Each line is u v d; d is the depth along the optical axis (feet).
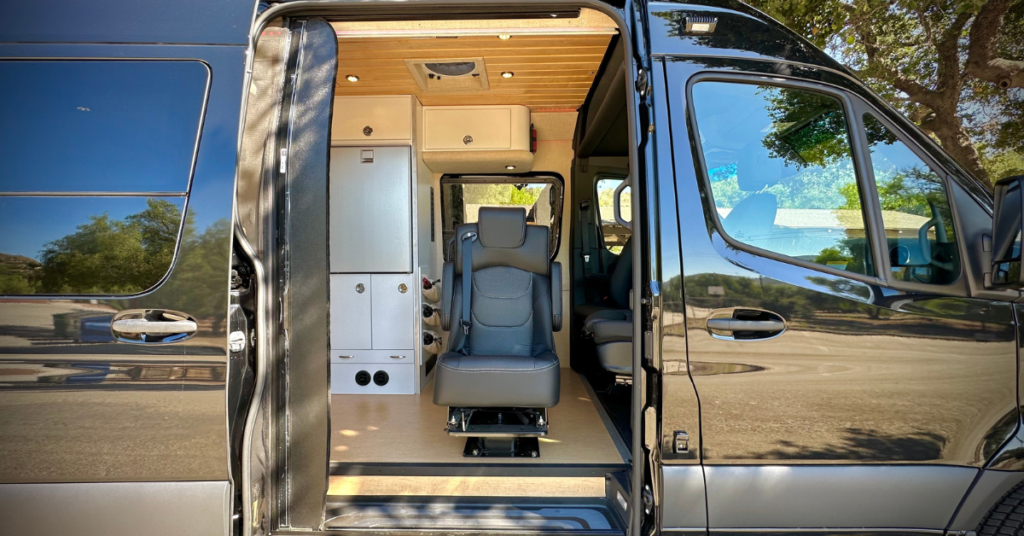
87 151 5.13
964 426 5.24
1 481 5.01
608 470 6.57
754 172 5.41
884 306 5.22
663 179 5.29
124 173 5.10
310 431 5.53
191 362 4.90
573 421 9.22
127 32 5.26
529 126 12.48
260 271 5.25
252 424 5.19
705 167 5.35
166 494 4.95
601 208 13.12
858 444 5.23
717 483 5.16
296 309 5.51
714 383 5.14
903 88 16.97
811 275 5.25
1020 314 5.22
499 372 7.52
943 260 5.42
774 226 5.36
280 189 5.51
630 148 5.44
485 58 9.35
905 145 5.54
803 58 5.60
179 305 4.94
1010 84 15.84
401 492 6.49
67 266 5.03
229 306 4.93
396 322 11.54
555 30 6.01
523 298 9.49
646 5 5.63
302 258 5.51
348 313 11.59
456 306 9.36
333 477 6.55
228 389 4.93
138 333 4.90
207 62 5.24
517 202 14.07
